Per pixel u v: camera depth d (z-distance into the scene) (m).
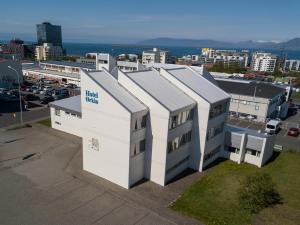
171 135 31.33
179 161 35.00
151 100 30.75
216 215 27.53
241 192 30.00
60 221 25.42
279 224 26.75
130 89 32.50
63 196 29.36
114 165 31.89
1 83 82.81
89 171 34.78
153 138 31.66
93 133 32.91
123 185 31.66
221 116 38.81
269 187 29.28
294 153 45.41
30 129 49.69
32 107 64.19
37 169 35.06
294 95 106.81
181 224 25.94
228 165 39.59
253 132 42.59
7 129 48.88
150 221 26.14
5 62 82.88
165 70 37.12
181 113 32.66
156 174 32.62
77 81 95.25
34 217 25.77
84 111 33.09
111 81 33.16
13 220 25.23
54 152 40.41
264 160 40.47
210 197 30.72
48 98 69.12
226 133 41.16
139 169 32.66
